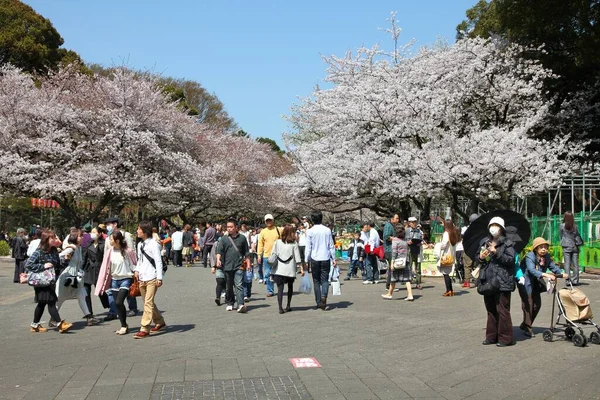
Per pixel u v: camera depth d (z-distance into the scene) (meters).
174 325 10.52
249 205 44.03
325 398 5.82
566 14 23.89
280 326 10.19
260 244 14.71
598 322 9.77
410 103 23.69
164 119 34.53
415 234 15.79
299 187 27.86
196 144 37.31
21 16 45.69
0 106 30.39
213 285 18.36
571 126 26.02
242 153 43.94
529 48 24.31
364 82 25.86
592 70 26.41
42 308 9.96
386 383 6.37
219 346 8.52
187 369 7.10
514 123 24.70
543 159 22.17
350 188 25.53
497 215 8.70
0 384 6.53
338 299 14.05
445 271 14.23
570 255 15.60
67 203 33.34
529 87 23.45
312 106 31.06
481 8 35.19
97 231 11.52
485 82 24.17
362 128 25.80
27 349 8.51
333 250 12.36
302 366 7.16
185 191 34.94
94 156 32.34
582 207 25.78
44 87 34.53
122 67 33.97
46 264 9.88
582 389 6.07
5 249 33.78
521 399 5.77
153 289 9.45
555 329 8.64
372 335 9.20
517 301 13.09
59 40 49.62
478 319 10.68
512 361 7.37
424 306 12.53
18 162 29.48
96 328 10.39
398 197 24.98
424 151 22.53
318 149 27.62
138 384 6.43
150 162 32.72
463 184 22.89
